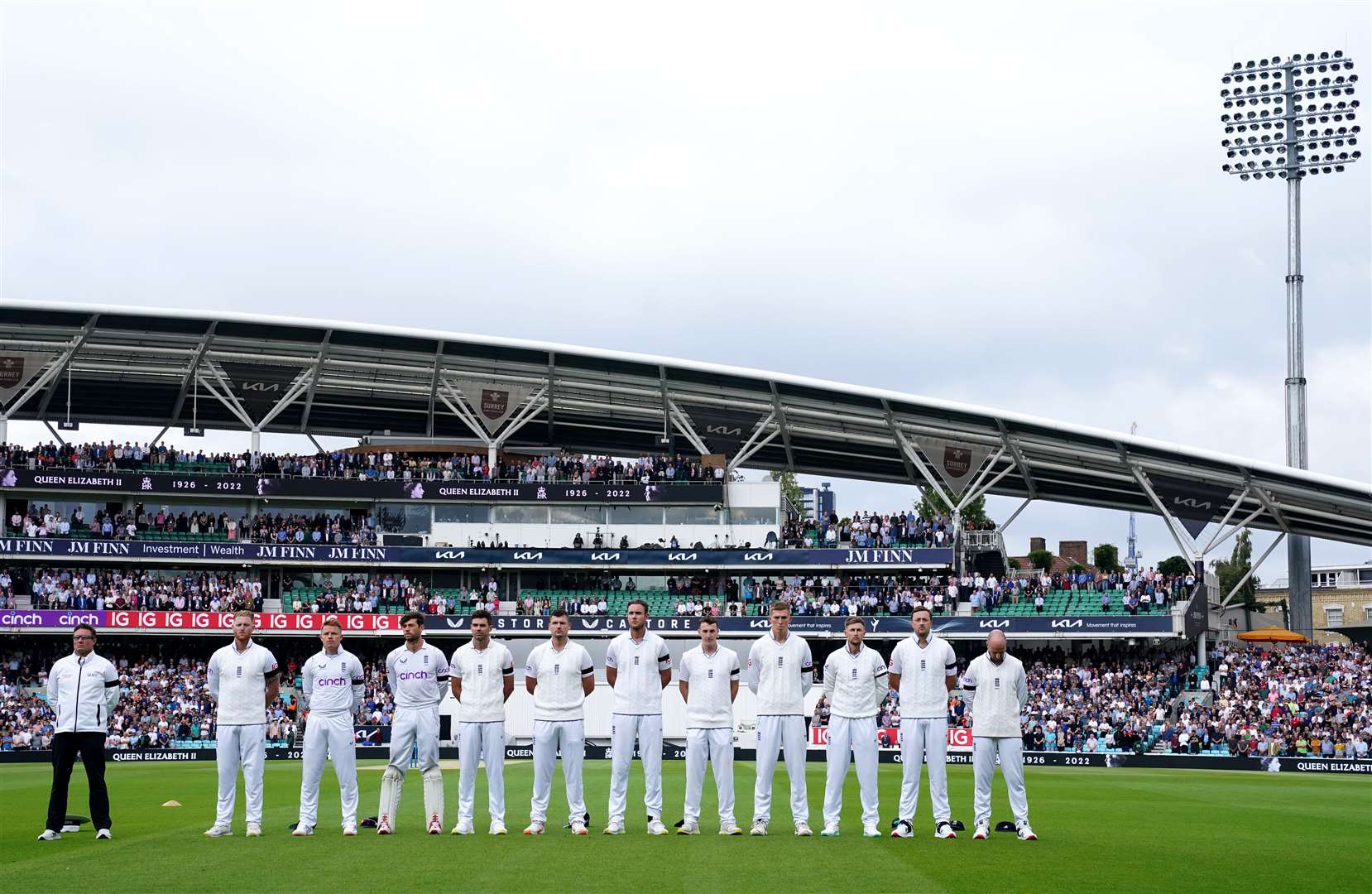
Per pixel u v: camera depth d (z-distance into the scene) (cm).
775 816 2159
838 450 7738
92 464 6869
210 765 4844
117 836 1819
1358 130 7275
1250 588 10494
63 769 1777
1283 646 6888
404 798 2545
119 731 5678
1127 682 6256
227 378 6894
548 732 1777
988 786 1764
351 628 6456
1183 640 6919
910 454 7194
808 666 1792
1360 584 10288
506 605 6838
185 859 1486
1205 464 6581
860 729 1766
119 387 7125
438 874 1353
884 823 2003
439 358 6562
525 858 1478
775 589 6906
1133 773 4684
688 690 1798
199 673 6341
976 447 7069
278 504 7119
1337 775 4847
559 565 6912
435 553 6856
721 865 1420
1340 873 1439
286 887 1280
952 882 1322
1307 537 7362
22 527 6600
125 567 6844
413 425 7794
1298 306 7450
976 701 1772
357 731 5778
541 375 6812
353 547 6819
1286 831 2009
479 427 7381
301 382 6919
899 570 7125
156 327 6181
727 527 7162
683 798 2600
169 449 7019
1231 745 5469
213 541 6781
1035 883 1319
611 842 1645
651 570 7169
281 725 5750
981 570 7650
